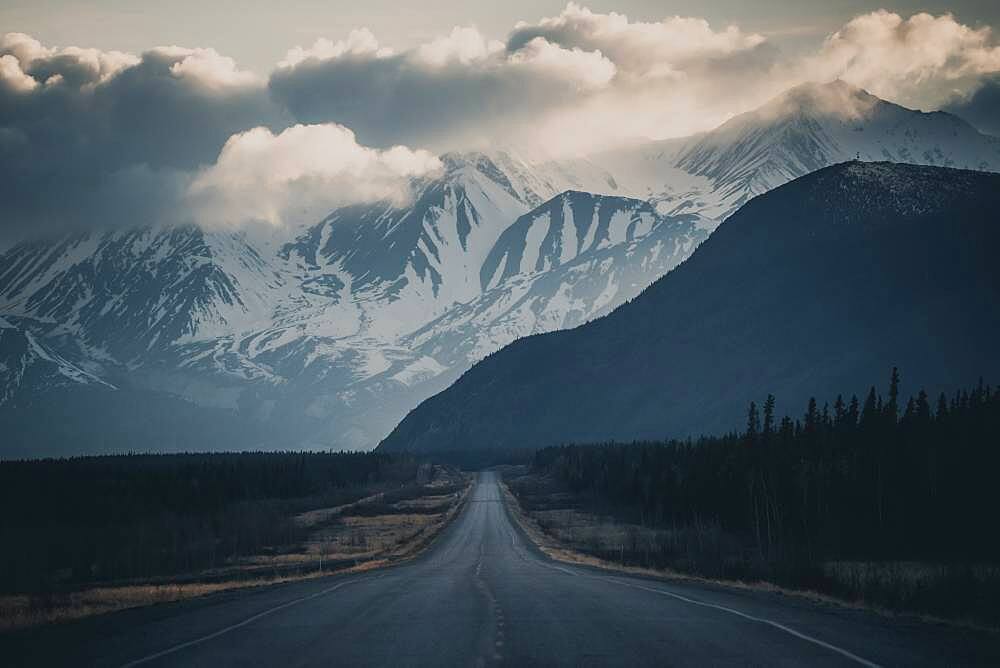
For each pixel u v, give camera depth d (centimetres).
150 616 3734
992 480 11088
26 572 8975
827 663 2330
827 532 10875
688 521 13762
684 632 2912
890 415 13925
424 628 3106
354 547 11388
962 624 3234
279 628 3177
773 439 14062
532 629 3031
